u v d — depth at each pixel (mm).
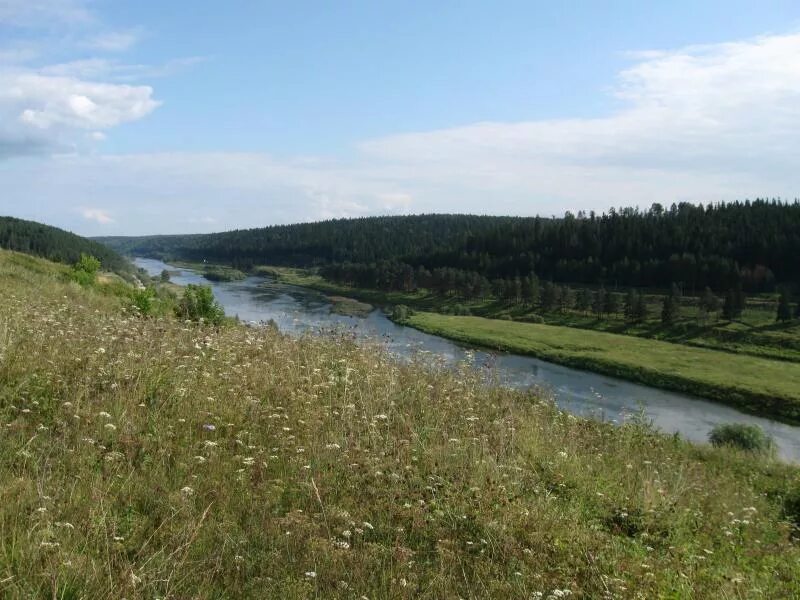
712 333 76875
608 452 9875
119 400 7133
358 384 9281
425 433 7949
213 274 148625
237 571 4379
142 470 5730
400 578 4629
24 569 3811
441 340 64875
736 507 9039
